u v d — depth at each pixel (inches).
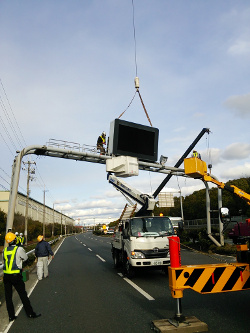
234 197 1800.0
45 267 457.4
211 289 199.9
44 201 2111.2
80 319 233.0
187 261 560.7
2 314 259.3
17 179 565.9
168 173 832.9
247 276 205.3
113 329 205.0
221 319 213.3
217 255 671.8
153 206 462.3
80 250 1052.5
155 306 261.1
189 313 233.5
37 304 290.2
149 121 759.7
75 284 392.5
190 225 1959.9
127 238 410.6
